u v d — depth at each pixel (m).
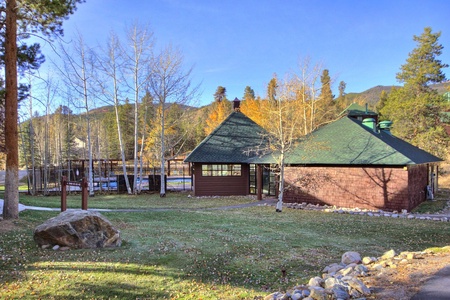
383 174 15.30
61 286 5.57
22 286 5.55
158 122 29.31
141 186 24.56
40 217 11.27
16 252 7.25
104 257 7.07
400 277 5.07
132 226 10.74
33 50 12.35
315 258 7.49
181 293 5.47
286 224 11.68
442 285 4.58
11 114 10.50
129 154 47.34
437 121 30.72
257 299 5.19
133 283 5.79
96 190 24.09
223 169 22.16
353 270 5.71
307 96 34.84
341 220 12.59
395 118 32.69
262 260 7.27
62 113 31.77
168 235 9.40
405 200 14.68
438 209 15.63
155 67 22.34
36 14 11.14
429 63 33.88
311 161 17.03
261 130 24.52
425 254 6.47
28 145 31.92
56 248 7.61
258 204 17.78
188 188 26.64
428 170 20.38
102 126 46.59
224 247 8.19
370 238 9.55
